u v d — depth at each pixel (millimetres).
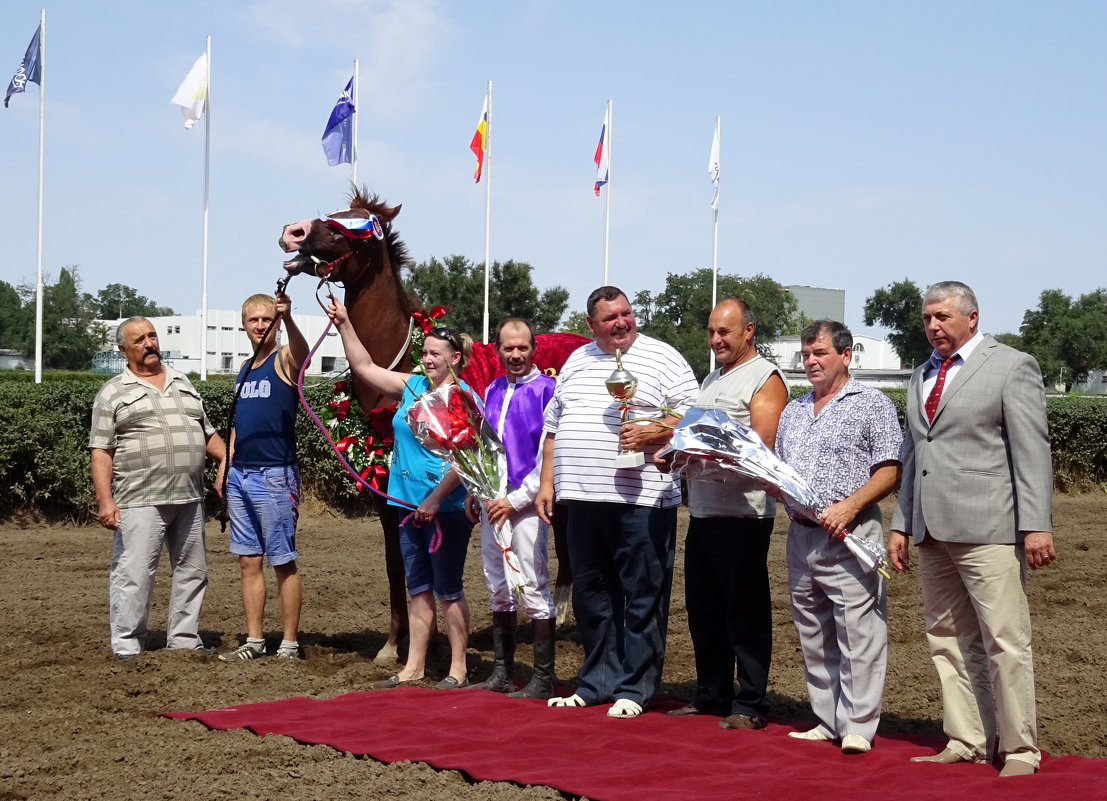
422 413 5520
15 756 4527
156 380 6559
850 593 4727
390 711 5191
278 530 6422
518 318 5832
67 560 10273
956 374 4555
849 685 4715
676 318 55125
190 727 4918
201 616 7883
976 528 4430
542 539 5621
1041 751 4680
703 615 5266
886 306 62156
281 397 6461
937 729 5328
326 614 8055
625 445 5105
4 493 12039
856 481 4801
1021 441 4402
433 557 5891
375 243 6398
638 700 5262
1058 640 7215
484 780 4148
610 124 24906
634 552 5301
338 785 4098
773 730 5051
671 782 4133
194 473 6520
